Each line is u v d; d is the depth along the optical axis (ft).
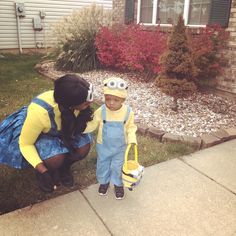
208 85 17.74
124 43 20.06
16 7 32.48
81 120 7.40
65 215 7.64
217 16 16.56
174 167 10.03
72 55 22.58
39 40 35.24
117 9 25.20
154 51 17.84
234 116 14.46
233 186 9.10
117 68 22.66
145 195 8.54
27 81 20.40
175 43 13.02
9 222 7.37
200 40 16.40
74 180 9.07
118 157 8.06
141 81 19.76
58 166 7.76
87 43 22.86
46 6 34.40
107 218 7.60
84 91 6.70
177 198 8.45
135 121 13.08
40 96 7.27
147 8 22.07
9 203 7.98
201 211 7.95
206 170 9.92
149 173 9.63
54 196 8.38
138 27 20.02
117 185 8.16
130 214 7.76
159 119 13.70
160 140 11.76
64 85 6.60
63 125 7.25
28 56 30.83
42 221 7.43
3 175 9.12
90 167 9.73
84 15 23.79
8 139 7.77
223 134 12.16
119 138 7.81
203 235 7.14
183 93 13.73
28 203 8.04
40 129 7.14
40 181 7.63
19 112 8.18
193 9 18.60
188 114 14.40
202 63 16.38
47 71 23.08
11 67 24.97
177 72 13.21
